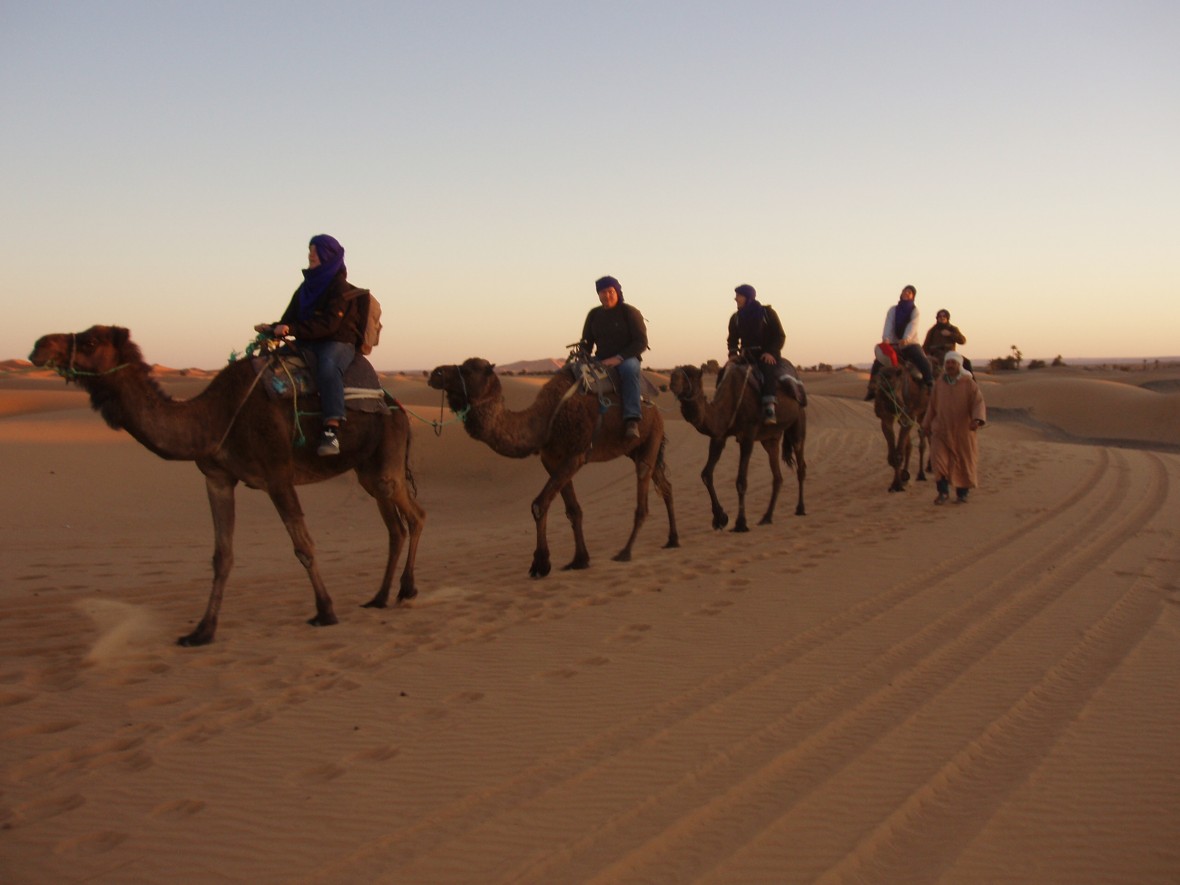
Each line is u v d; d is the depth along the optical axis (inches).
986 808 179.9
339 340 315.9
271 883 151.6
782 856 161.5
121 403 276.1
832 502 642.8
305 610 342.0
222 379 297.0
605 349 424.5
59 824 171.3
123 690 245.3
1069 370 4731.8
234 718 225.1
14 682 249.6
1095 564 398.6
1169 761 200.1
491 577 404.5
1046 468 822.5
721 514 530.3
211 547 538.3
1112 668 259.8
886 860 161.8
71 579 412.8
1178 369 4244.6
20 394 1961.1
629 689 245.8
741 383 514.9
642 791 185.2
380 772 194.2
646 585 374.9
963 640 288.8
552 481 399.2
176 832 168.6
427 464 958.4
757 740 211.0
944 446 608.1
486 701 237.3
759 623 310.3
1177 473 788.0
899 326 709.3
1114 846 166.2
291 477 309.0
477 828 170.1
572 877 153.8
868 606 331.3
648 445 441.4
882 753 203.9
